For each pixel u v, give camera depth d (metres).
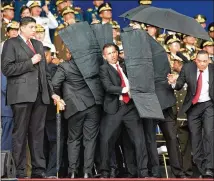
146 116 27.80
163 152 30.86
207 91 28.81
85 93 28.56
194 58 31.52
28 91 27.53
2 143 29.59
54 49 34.53
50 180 25.12
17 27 32.16
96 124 28.56
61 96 29.00
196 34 29.44
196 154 28.78
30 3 37.53
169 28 29.34
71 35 28.92
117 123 28.28
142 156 28.22
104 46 28.52
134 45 28.66
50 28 37.12
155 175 28.62
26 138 28.00
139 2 35.00
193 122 28.91
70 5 38.75
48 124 29.62
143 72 28.42
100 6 36.84
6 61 27.53
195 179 24.84
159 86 29.05
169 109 29.31
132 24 30.75
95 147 28.66
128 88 28.23
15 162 27.45
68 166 29.05
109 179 25.03
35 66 27.83
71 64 28.70
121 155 29.61
